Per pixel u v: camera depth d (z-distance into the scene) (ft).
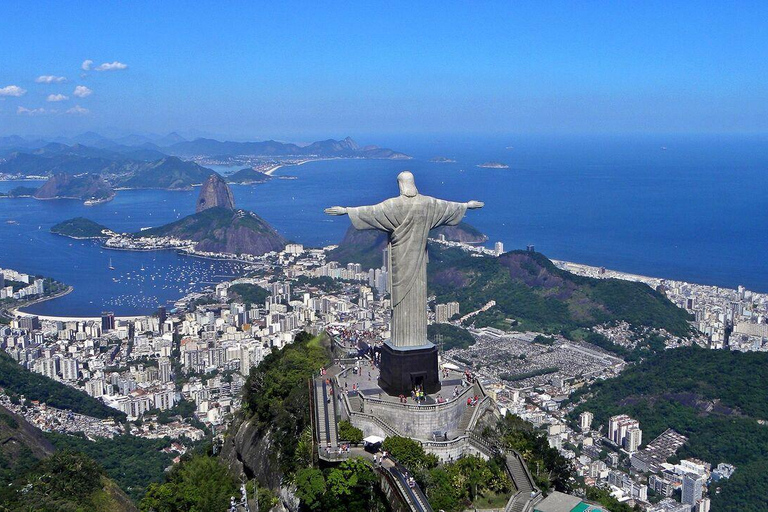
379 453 320.29
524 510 301.02
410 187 363.35
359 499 303.27
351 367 433.48
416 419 349.82
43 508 385.09
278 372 452.35
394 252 365.61
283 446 361.92
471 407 374.02
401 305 367.25
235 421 488.44
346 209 357.61
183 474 409.08
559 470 355.15
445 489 308.81
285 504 339.57
